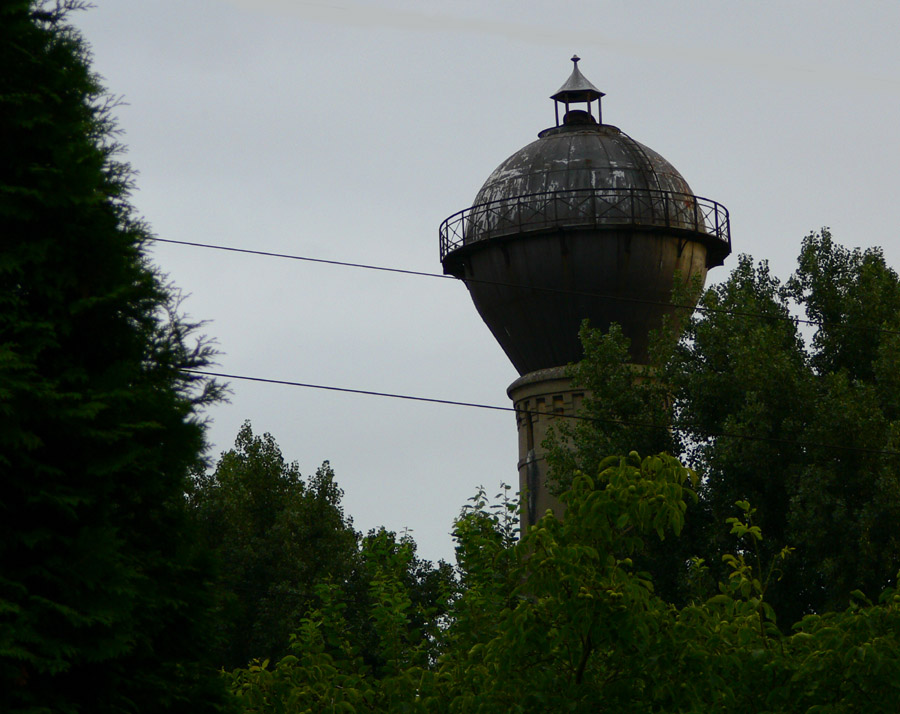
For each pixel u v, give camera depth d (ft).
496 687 135.85
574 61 426.92
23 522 110.11
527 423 397.60
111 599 108.47
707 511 323.78
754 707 134.51
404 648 176.14
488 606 160.25
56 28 122.72
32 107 115.55
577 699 131.64
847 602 296.51
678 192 389.60
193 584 123.03
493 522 183.21
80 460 112.88
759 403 312.71
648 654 130.31
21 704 104.53
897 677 125.90
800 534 300.61
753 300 334.24
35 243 114.01
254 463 445.78
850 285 342.85
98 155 118.83
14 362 106.93
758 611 144.46
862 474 302.66
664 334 342.85
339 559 423.64
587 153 391.65
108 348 119.85
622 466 137.08
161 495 119.75
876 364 318.04
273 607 398.21
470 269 402.31
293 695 155.02
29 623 104.17
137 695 114.93
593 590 129.08
